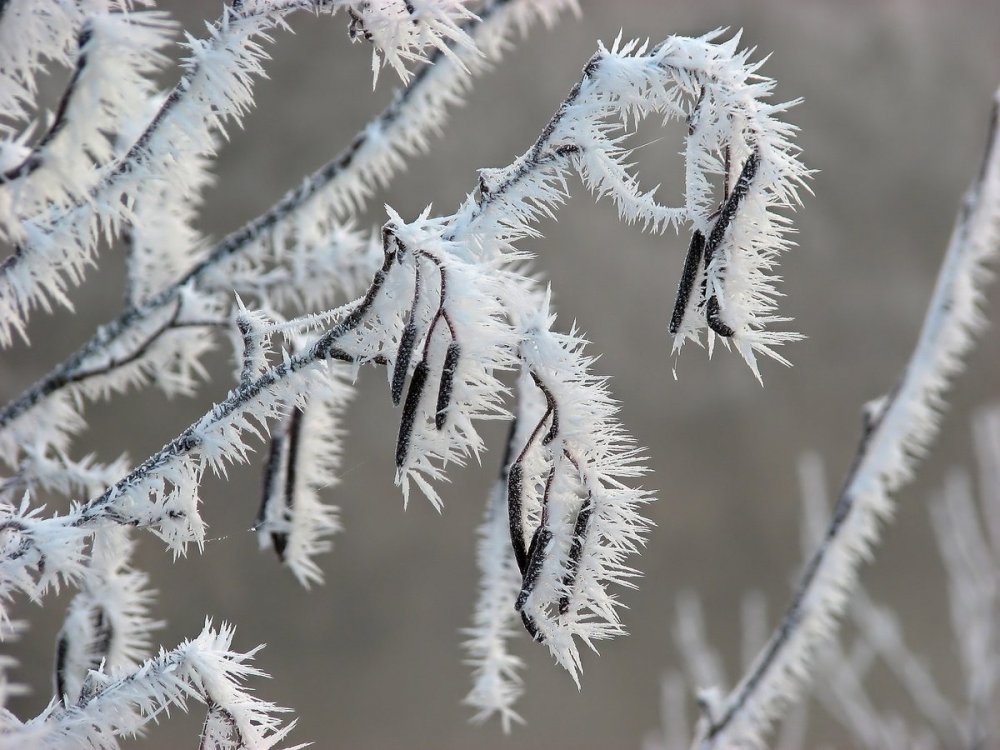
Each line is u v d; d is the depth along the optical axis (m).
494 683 1.56
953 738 2.78
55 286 1.46
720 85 1.40
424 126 1.61
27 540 1.43
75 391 1.59
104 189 1.44
